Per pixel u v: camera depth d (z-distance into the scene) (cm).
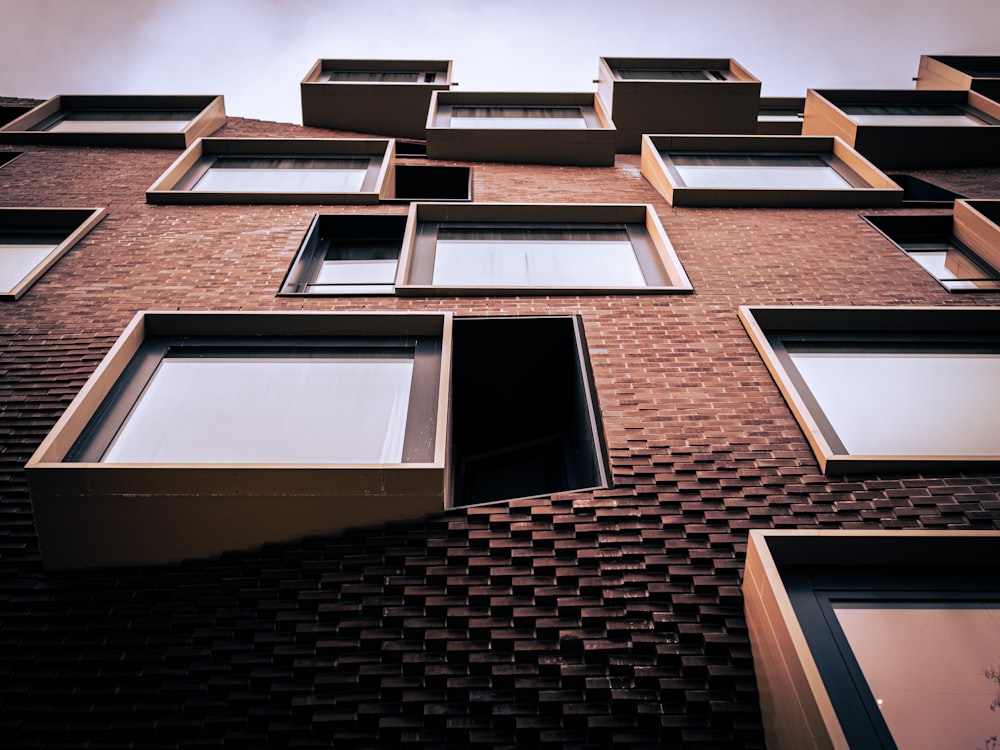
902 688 475
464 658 576
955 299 996
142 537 645
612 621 587
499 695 555
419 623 596
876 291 1012
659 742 526
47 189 1395
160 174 1497
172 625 607
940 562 547
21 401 787
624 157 1869
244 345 827
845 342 880
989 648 502
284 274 1049
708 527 649
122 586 634
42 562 646
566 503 674
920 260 1207
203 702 563
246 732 550
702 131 2027
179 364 797
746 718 529
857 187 1454
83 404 705
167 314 831
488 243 1179
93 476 634
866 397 791
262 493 646
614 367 837
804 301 980
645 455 719
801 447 723
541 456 974
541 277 1088
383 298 983
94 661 586
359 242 1239
